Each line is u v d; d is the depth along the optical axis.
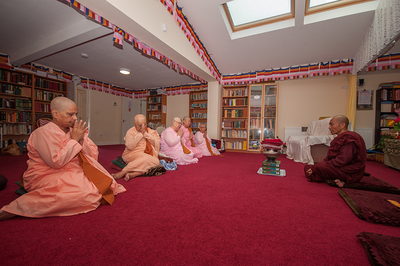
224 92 7.23
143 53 3.73
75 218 1.40
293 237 1.19
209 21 4.51
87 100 7.52
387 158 3.86
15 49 4.79
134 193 1.99
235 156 5.38
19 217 1.39
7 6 3.27
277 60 5.77
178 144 3.91
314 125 5.11
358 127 5.66
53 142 1.38
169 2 3.78
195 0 3.96
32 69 5.65
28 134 5.40
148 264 0.93
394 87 5.13
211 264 0.93
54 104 1.44
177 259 0.97
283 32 4.53
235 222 1.38
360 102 5.61
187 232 1.23
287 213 1.55
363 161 2.25
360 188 2.18
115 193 1.89
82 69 6.43
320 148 4.25
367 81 5.61
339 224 1.37
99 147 7.20
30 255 0.98
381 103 5.33
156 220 1.39
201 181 2.50
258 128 6.62
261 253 1.03
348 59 5.35
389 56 4.85
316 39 4.64
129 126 9.23
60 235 1.17
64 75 6.54
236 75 6.86
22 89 5.30
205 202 1.77
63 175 1.47
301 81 6.27
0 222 1.31
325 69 5.61
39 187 1.43
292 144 4.96
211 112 6.96
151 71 6.65
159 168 2.81
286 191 2.14
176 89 8.57
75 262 0.93
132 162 2.62
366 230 1.29
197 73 5.78
